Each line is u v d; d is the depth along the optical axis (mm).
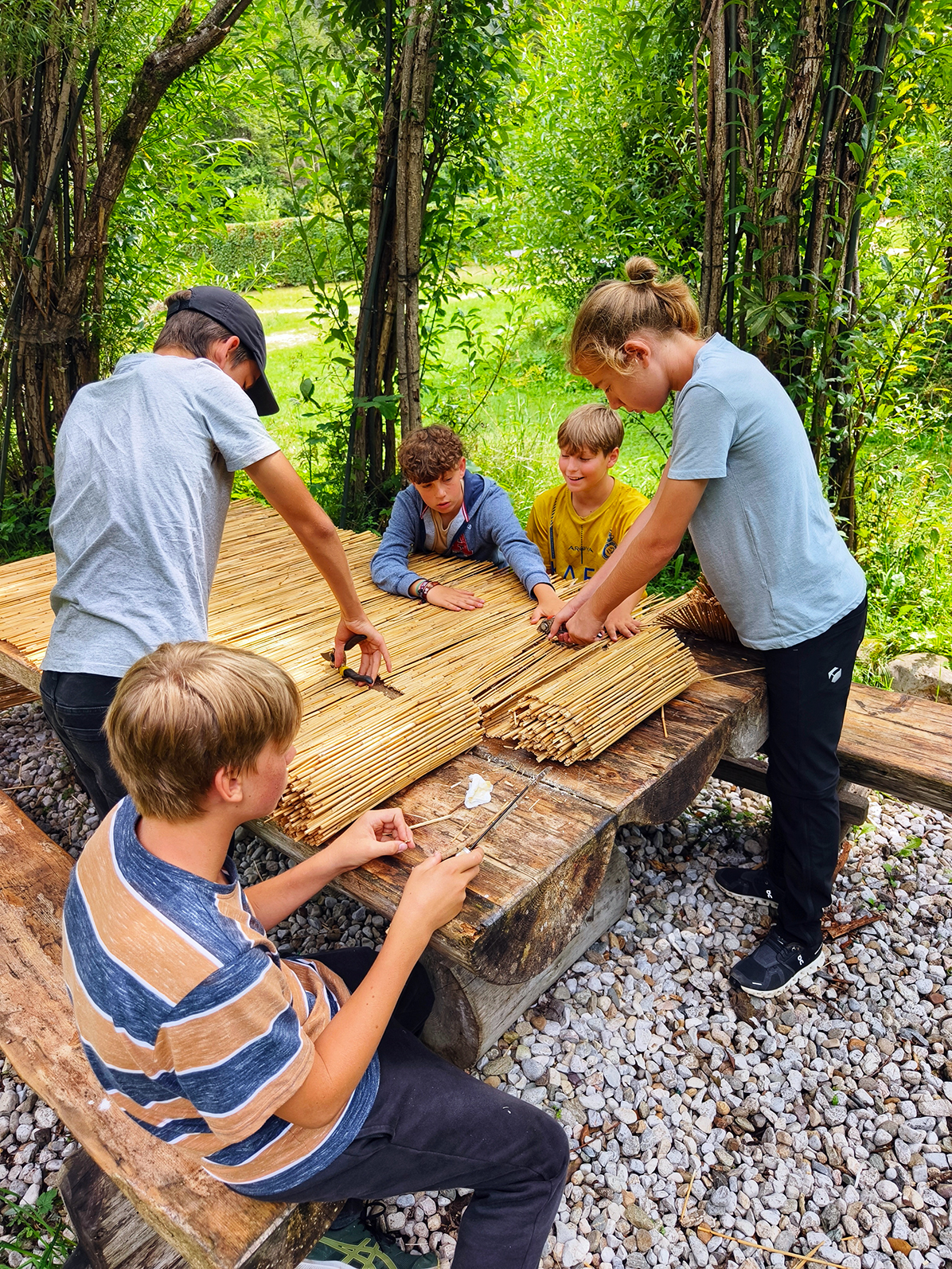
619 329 1935
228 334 1989
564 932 1765
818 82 3236
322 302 4512
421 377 4352
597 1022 2258
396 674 2285
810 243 3504
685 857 2896
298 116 4148
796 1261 1796
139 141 4629
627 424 6547
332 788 1762
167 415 1813
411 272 4090
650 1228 1836
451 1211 1854
